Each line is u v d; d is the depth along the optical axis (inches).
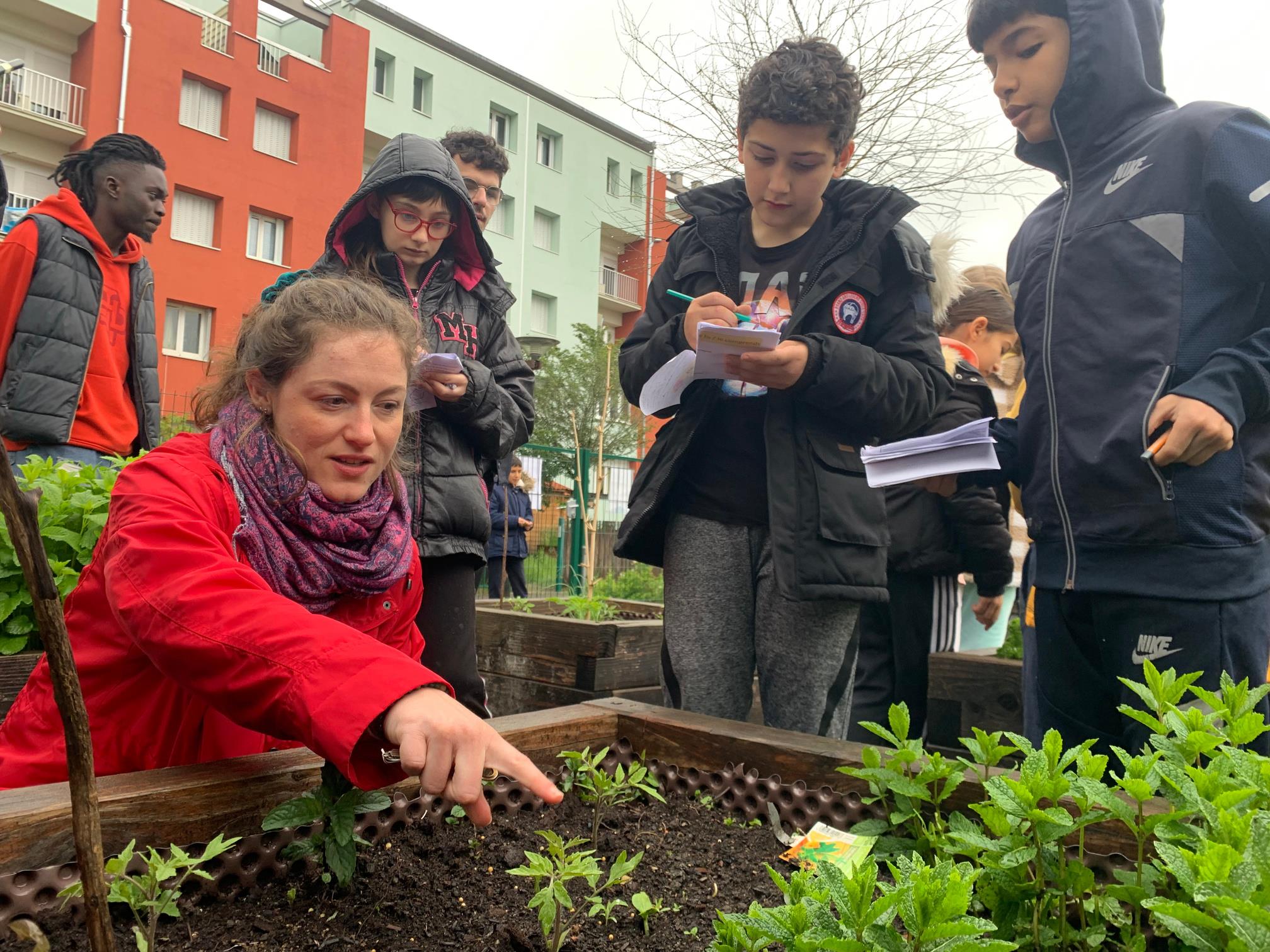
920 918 28.9
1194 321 75.7
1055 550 84.4
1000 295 166.7
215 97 860.6
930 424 118.6
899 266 91.9
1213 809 33.5
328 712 37.2
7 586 94.0
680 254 103.5
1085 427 80.5
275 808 43.8
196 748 52.9
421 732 35.8
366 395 51.1
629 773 60.4
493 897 45.3
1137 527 75.8
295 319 50.7
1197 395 70.5
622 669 142.7
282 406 51.8
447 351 100.3
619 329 1355.8
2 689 92.5
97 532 98.6
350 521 53.5
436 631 95.0
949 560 128.1
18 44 757.9
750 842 54.4
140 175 137.8
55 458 128.0
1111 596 78.1
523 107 1156.5
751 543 90.7
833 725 90.4
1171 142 78.7
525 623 149.3
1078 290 83.2
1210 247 75.9
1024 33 86.6
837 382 82.5
